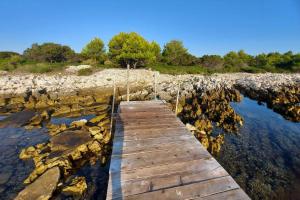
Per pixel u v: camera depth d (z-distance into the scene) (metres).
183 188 5.38
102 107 20.31
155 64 51.47
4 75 35.00
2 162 10.57
